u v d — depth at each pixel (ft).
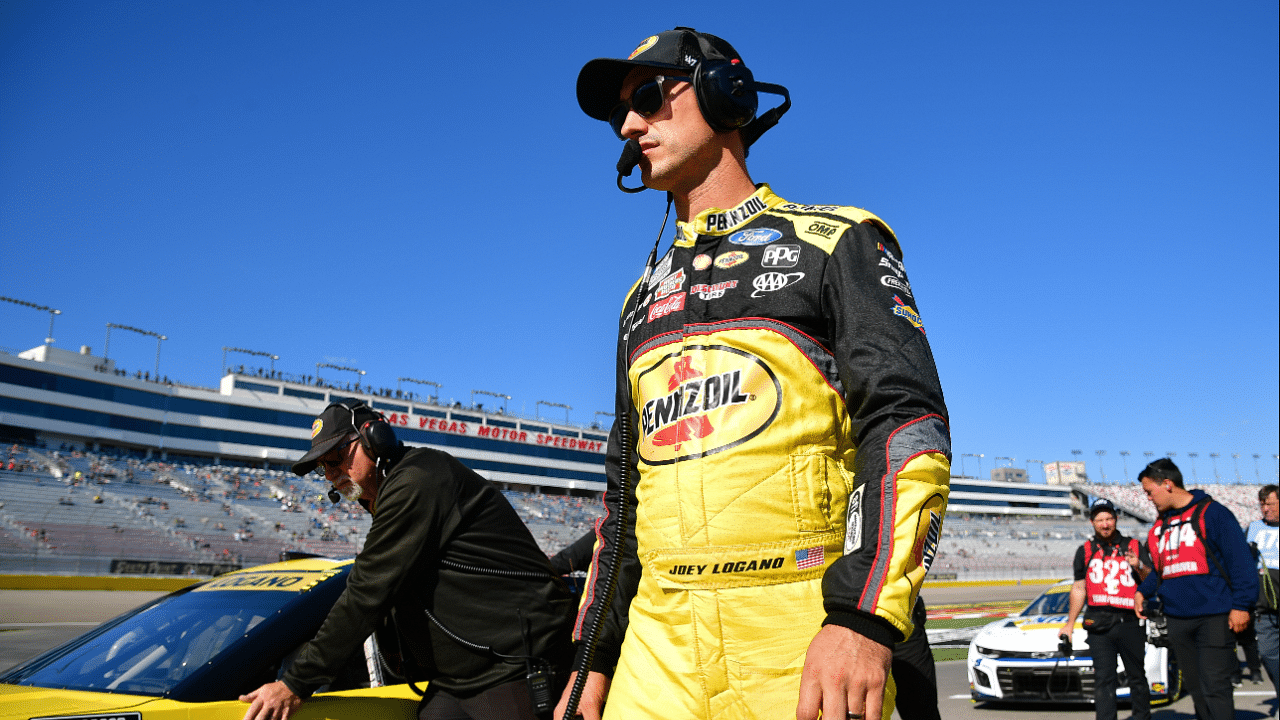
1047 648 19.95
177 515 128.26
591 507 209.05
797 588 3.33
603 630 4.42
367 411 8.20
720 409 3.52
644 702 3.51
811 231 3.68
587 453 237.25
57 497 120.47
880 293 3.38
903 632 2.66
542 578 7.82
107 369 179.52
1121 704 19.51
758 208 4.03
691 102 4.25
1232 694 12.75
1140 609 14.85
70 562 86.79
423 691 8.33
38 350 171.01
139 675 7.55
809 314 3.53
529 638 7.45
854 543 2.87
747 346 3.54
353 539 139.85
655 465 3.74
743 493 3.39
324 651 6.88
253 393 189.37
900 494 2.84
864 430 3.14
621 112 4.61
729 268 3.78
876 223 3.73
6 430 155.53
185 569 87.56
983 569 171.32
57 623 43.80
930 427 3.00
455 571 7.35
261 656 7.55
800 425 3.43
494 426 220.84
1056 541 240.53
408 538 7.09
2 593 62.54
